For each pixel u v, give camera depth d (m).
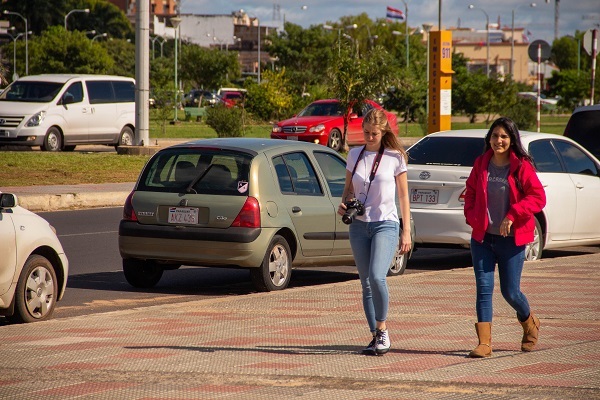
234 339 18.92
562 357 16.88
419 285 25.94
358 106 86.69
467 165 31.47
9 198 21.11
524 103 140.38
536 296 23.91
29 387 14.90
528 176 16.77
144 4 69.94
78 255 34.00
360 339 18.83
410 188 31.53
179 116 165.25
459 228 30.75
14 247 21.42
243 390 14.60
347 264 29.55
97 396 14.31
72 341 18.83
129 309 23.97
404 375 15.51
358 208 17.27
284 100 126.81
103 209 48.09
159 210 26.89
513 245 16.95
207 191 26.64
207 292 27.67
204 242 26.28
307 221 27.70
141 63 70.19
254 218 26.17
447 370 15.87
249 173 26.58
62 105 71.38
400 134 115.75
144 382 15.19
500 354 17.23
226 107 96.25
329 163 29.56
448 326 20.08
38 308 22.20
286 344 18.38
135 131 70.88
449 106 81.69
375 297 17.22
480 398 13.98
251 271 26.55
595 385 14.73
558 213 32.56
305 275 31.75
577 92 181.75
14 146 77.06
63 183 54.75
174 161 27.50
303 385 14.91
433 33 81.44
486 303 17.08
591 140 42.72
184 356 17.27
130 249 27.17
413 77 144.38
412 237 30.45
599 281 26.45
